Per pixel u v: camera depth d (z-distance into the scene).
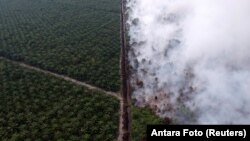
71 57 85.12
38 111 65.00
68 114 63.78
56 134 58.88
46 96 69.19
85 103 67.25
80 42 93.62
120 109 66.25
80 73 77.81
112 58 84.19
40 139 58.03
